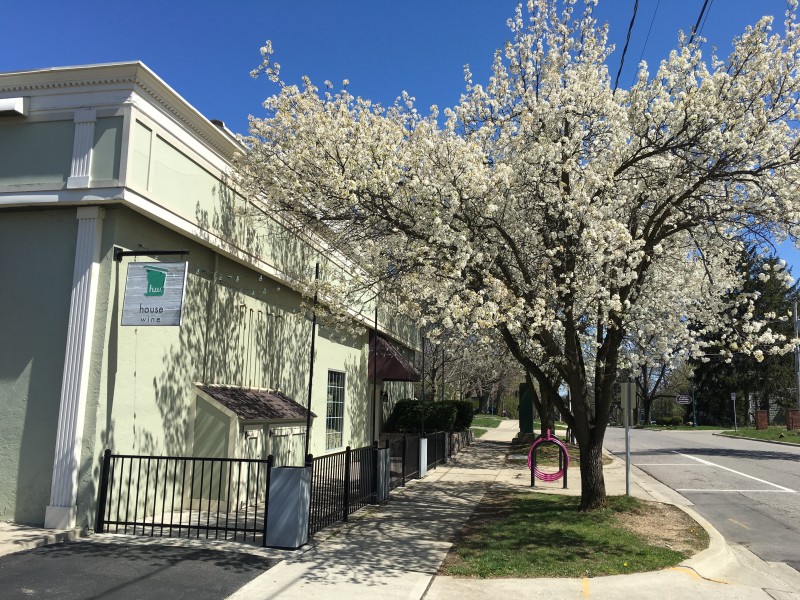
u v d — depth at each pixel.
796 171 8.66
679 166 9.43
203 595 5.72
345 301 12.95
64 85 8.62
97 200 8.19
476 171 8.69
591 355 13.03
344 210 9.93
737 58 9.12
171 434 9.51
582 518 9.20
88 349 8.05
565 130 10.11
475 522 9.40
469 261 8.96
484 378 36.97
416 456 14.63
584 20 10.67
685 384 57.00
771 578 6.99
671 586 6.30
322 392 16.22
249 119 10.93
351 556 7.30
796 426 36.41
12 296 8.40
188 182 9.70
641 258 8.94
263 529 7.68
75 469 7.79
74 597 5.48
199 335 10.37
